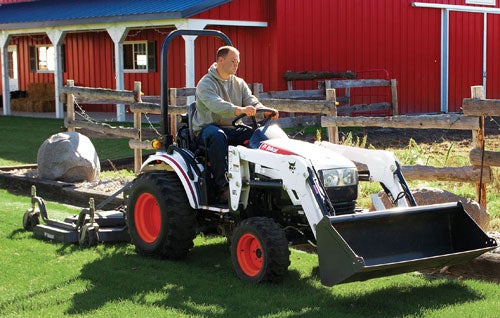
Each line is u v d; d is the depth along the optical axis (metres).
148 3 21.34
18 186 11.57
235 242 6.25
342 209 6.08
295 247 7.70
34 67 28.50
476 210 7.87
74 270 6.62
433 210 5.93
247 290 5.95
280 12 20.55
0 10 27.92
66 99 13.96
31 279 6.37
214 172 6.63
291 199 5.97
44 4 27.17
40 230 7.89
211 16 19.44
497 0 26.31
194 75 19.98
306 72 20.81
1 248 7.37
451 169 8.54
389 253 5.85
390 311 5.48
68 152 11.20
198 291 5.99
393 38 23.41
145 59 24.20
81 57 26.48
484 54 26.11
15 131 19.45
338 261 5.40
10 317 5.41
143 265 6.81
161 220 6.86
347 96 20.09
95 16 20.94
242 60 21.33
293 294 5.87
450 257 5.62
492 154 8.29
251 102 7.00
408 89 23.95
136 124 12.54
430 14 24.41
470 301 5.73
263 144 6.36
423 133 18.38
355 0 22.34
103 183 11.11
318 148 6.25
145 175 7.08
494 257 6.54
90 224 7.49
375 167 6.43
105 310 5.55
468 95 25.75
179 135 7.17
